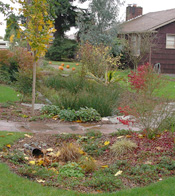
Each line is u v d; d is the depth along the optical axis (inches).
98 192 137.5
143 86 362.6
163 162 168.9
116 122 296.4
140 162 174.4
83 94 361.1
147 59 840.3
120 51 852.0
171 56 857.5
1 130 236.1
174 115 226.2
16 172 150.9
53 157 187.2
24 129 248.8
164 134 215.5
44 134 236.7
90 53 541.6
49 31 297.1
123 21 900.0
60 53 1008.9
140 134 226.4
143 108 215.6
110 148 199.3
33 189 131.6
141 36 821.9
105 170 164.2
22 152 182.9
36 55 295.9
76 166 171.0
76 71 594.9
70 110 309.6
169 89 532.7
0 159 165.2
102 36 858.8
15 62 502.9
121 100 365.7
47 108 322.3
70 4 1008.2
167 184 140.9
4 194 124.0
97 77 507.2
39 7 284.7
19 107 345.1
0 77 498.3
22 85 401.4
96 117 303.3
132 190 135.9
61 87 480.4
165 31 844.0
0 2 290.8
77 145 206.4
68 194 129.2
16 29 296.0
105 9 874.8
